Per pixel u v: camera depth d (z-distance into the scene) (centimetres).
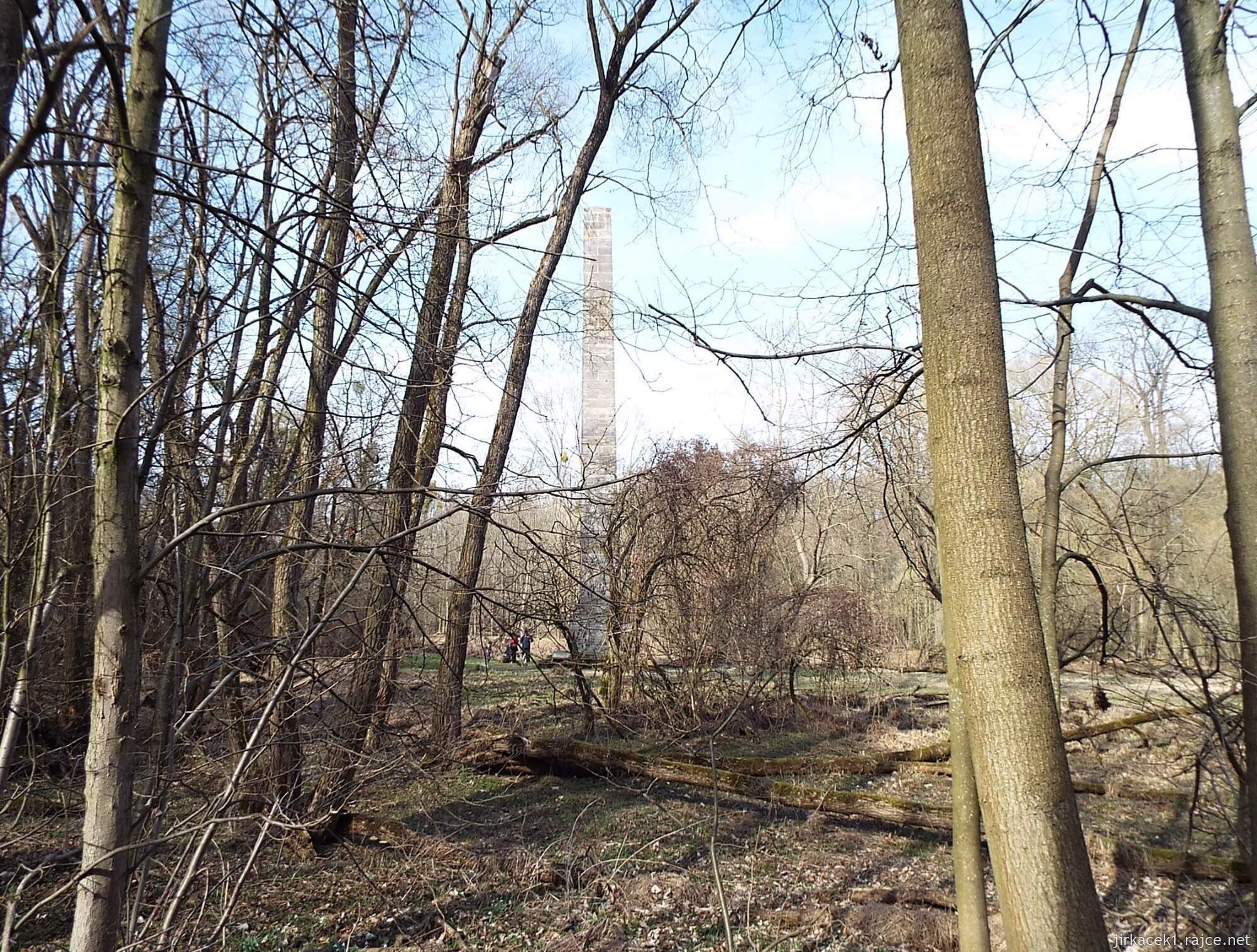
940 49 290
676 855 799
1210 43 447
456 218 558
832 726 1370
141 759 486
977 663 258
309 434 612
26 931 555
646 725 1082
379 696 671
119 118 324
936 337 279
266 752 592
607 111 1068
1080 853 246
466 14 866
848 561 1644
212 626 583
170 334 515
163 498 510
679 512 1119
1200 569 819
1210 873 636
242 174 362
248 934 579
